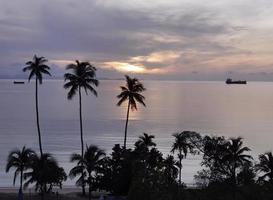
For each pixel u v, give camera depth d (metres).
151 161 64.88
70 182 104.44
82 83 78.19
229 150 60.69
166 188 35.59
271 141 196.12
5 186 100.69
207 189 45.38
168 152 154.00
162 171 37.84
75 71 77.81
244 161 63.88
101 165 69.12
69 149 161.88
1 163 132.12
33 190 88.19
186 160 139.12
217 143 64.12
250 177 56.59
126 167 64.31
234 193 44.34
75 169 70.88
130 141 186.38
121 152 68.94
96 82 79.19
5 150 157.00
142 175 35.78
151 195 34.06
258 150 169.88
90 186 68.06
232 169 58.62
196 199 39.47
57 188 92.62
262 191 43.09
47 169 63.75
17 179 110.88
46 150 158.12
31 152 67.44
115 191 63.94
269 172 64.81
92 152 69.38
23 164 67.12
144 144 78.50
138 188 34.53
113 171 66.12
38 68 78.50
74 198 70.69
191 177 113.94
